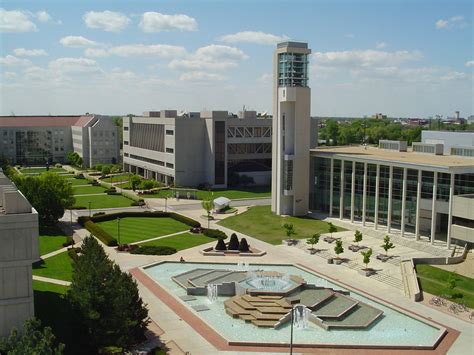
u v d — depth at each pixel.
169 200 146.62
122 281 53.56
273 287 68.25
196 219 119.88
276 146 119.81
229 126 171.38
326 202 120.06
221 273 76.88
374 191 106.06
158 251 89.56
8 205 46.03
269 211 124.31
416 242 91.44
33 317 43.94
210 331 57.59
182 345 53.97
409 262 80.88
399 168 99.56
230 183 172.88
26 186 107.00
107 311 49.94
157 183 164.25
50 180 113.00
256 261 85.56
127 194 156.75
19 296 46.34
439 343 56.00
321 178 120.94
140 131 197.50
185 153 166.75
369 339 56.62
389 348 54.41
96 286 50.47
